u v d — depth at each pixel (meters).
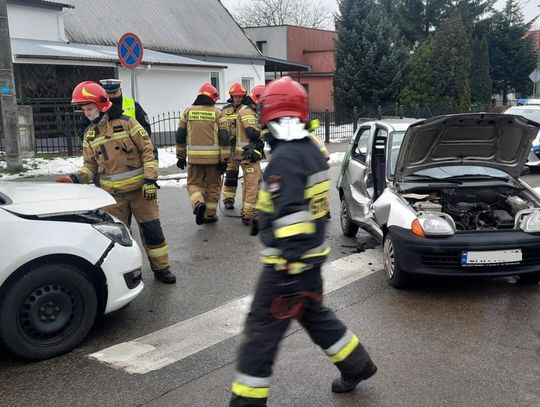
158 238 5.64
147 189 5.30
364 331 4.45
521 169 6.05
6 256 3.82
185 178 12.72
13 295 3.86
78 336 4.17
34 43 18.05
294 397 3.47
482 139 5.73
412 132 5.42
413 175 6.10
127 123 5.35
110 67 19.23
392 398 3.45
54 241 4.02
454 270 5.04
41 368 3.91
